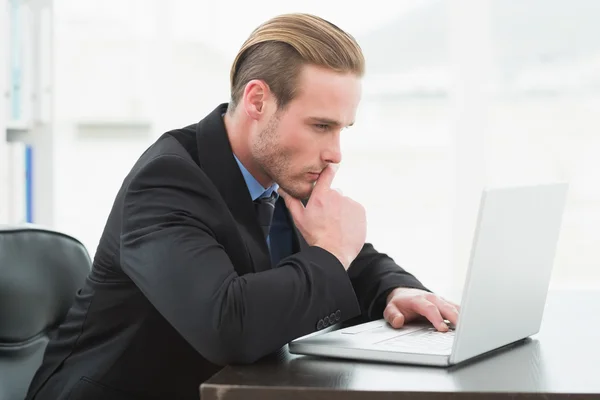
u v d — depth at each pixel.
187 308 1.24
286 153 1.47
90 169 3.92
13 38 2.74
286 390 1.04
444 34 3.79
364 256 1.73
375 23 3.80
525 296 1.34
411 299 1.48
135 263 1.32
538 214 1.32
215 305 1.22
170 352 1.44
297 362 1.22
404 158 3.88
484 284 1.19
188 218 1.35
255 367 1.18
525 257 1.31
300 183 1.48
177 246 1.30
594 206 3.73
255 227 1.49
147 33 3.85
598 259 3.75
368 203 3.91
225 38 3.82
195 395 1.46
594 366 1.19
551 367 1.19
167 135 1.55
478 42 3.70
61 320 1.68
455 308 1.48
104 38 3.87
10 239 1.64
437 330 1.40
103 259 1.48
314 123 1.44
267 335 1.23
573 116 3.72
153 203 1.37
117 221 1.47
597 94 3.70
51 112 2.88
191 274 1.26
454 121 3.74
